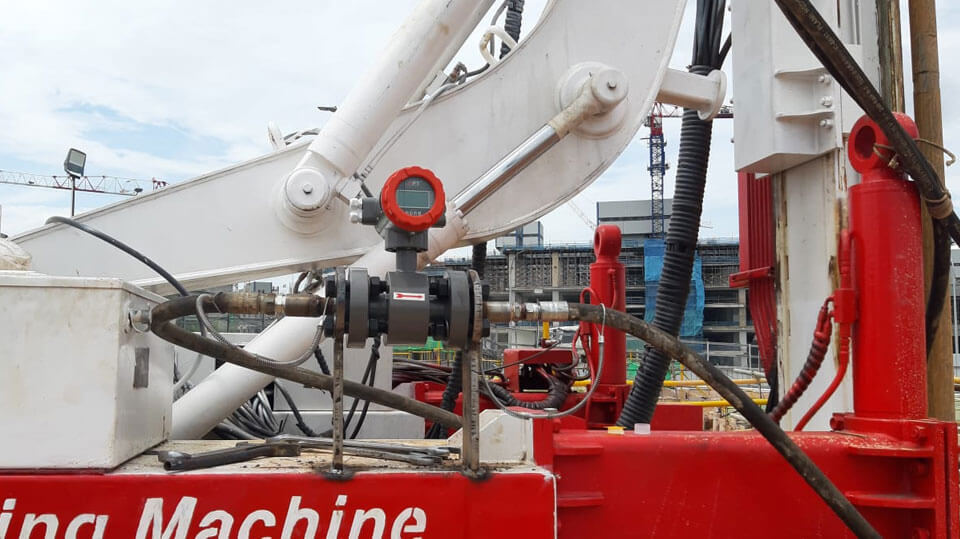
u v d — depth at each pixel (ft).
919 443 4.84
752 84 8.04
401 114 7.72
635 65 8.01
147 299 4.76
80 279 4.01
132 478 3.91
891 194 5.09
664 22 8.08
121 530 3.87
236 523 3.97
